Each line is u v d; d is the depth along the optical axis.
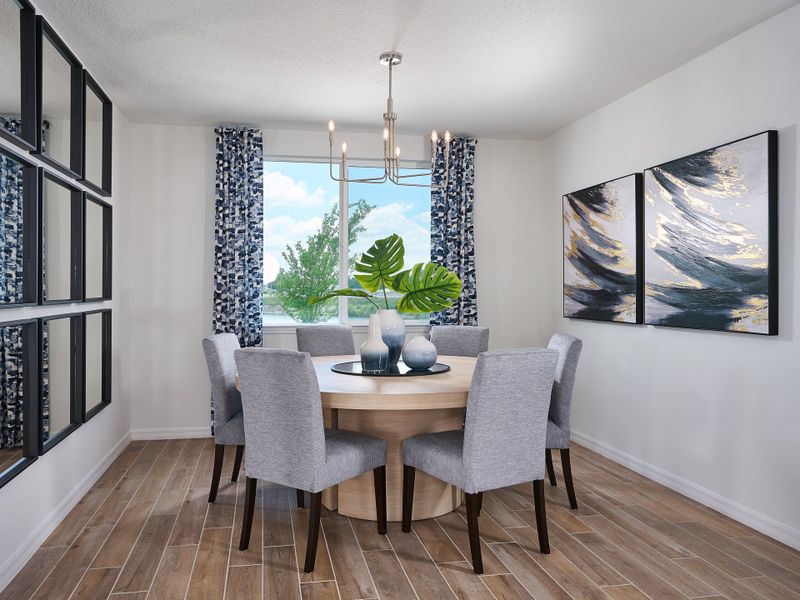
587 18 2.95
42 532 2.81
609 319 4.24
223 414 3.37
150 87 3.94
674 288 3.56
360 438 2.92
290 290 5.14
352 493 3.16
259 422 2.68
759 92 3.01
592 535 2.93
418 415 3.13
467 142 5.21
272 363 2.56
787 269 2.85
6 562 2.40
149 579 2.46
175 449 4.53
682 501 3.43
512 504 3.37
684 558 2.68
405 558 2.67
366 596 2.33
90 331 3.67
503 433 2.56
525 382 2.57
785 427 2.87
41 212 2.73
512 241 5.35
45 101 2.89
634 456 4.03
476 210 5.30
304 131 5.03
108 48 3.31
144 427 4.83
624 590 2.38
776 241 2.89
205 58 3.45
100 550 2.73
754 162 2.97
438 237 5.11
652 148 3.83
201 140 4.90
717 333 3.30
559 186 5.05
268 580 2.46
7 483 2.40
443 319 5.12
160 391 4.85
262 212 4.89
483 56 3.41
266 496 3.51
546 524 2.92
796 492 2.81
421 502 3.12
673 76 3.63
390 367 3.46
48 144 2.92
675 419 3.63
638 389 3.99
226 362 3.46
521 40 3.20
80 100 3.38
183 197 4.88
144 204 4.81
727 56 3.21
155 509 3.26
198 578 2.47
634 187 3.92
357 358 4.02
